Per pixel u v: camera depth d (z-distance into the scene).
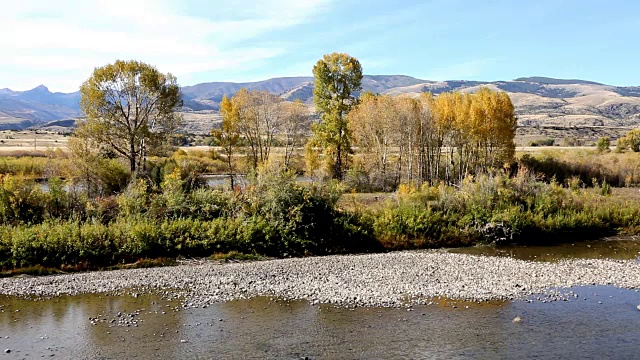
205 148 110.62
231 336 17.16
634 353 15.95
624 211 39.62
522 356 15.64
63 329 17.81
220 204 32.97
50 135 178.38
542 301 21.28
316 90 63.50
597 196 44.09
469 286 23.39
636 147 83.50
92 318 18.98
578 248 33.62
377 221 33.69
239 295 22.02
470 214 35.78
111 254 27.64
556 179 60.72
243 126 63.69
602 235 37.47
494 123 57.34
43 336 17.12
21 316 19.23
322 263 27.92
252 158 66.06
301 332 17.56
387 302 21.00
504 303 20.98
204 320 18.81
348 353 15.77
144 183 36.62
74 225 27.97
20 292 22.42
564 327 18.19
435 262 28.25
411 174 57.38
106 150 50.25
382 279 24.55
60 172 48.72
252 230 30.31
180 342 16.61
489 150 61.66
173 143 60.19
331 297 21.69
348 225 32.91
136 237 28.17
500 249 33.19
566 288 23.36
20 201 30.09
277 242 30.72
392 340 16.84
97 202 32.50
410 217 34.34
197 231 29.81
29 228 27.81
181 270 26.30
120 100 52.22
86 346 16.27
